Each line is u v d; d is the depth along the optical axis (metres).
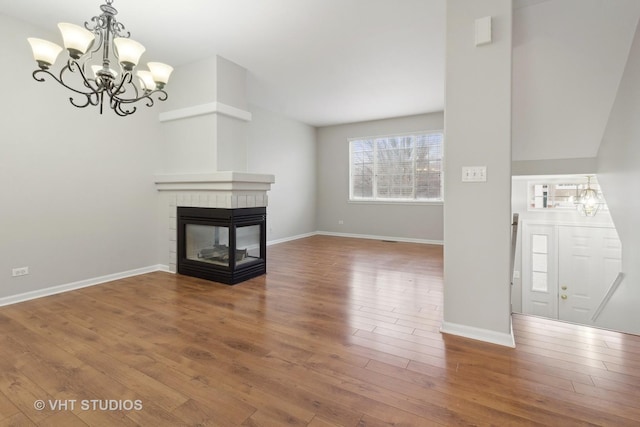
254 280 3.90
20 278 3.11
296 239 7.33
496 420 1.49
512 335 2.33
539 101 3.17
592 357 2.05
